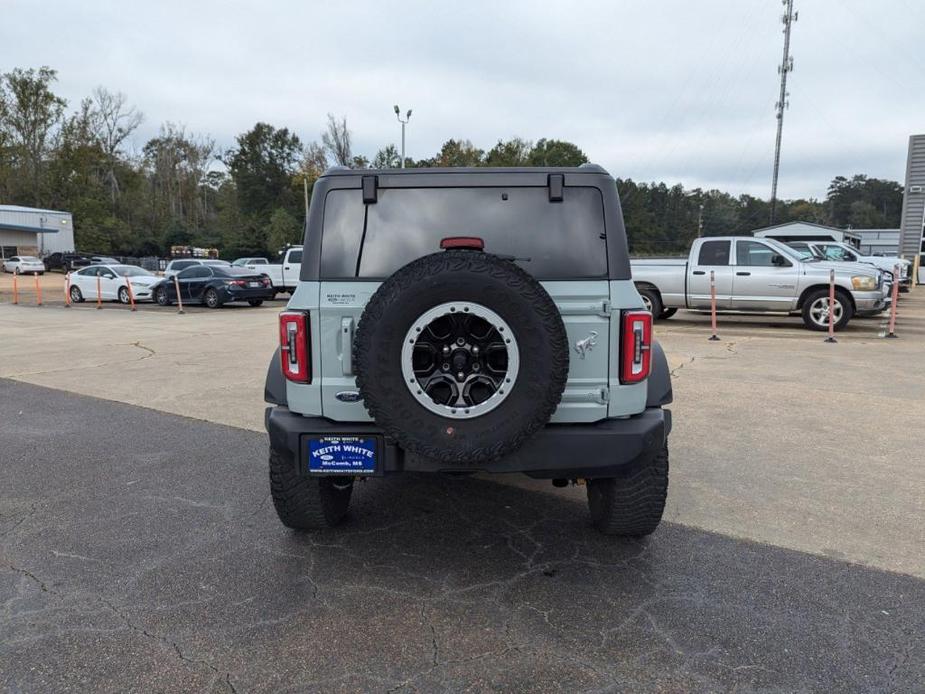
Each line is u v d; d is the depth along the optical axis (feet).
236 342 38.58
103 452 17.19
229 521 12.80
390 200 10.30
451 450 9.04
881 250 169.89
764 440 17.79
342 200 10.33
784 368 27.94
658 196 310.24
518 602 9.77
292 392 10.22
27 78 220.84
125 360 31.99
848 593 9.96
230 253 229.86
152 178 274.98
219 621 9.27
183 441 18.17
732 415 20.29
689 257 44.04
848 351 32.42
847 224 364.79
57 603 9.76
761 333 39.78
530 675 8.06
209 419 20.51
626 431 9.73
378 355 9.00
